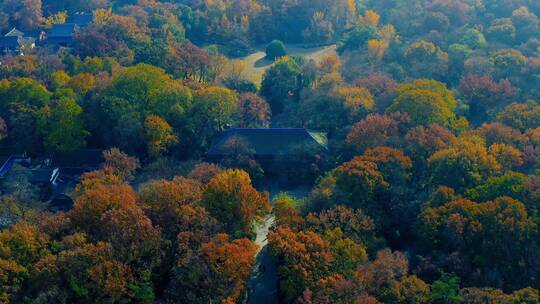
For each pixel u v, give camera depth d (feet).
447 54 606.55
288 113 573.74
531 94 516.73
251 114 530.27
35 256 319.88
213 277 302.25
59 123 496.64
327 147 475.72
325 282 295.07
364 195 370.73
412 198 379.76
